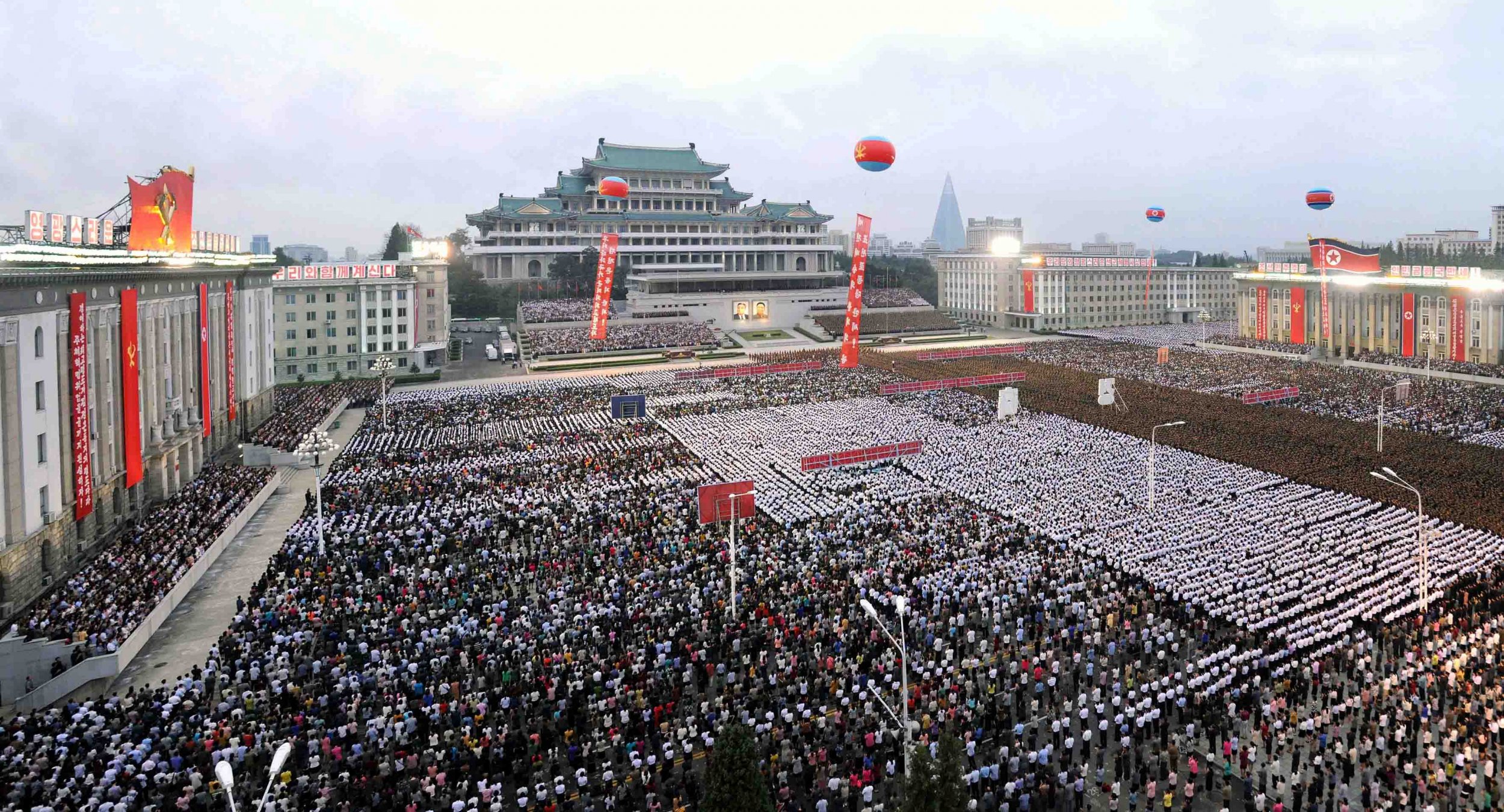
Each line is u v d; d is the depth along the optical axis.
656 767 41.31
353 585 60.53
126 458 77.19
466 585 60.66
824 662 49.75
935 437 107.12
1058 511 75.38
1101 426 111.06
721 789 30.69
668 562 64.56
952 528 71.06
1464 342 158.75
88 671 49.69
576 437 110.19
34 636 52.19
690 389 146.12
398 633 53.25
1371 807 38.53
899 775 40.50
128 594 59.06
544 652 51.00
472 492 84.50
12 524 60.12
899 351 193.62
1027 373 153.62
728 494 64.00
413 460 99.31
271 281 129.25
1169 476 86.81
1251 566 62.84
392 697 45.78
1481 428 103.88
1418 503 67.62
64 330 67.31
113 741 40.72
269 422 119.00
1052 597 58.62
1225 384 139.62
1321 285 183.88
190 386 95.38
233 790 39.25
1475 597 57.72
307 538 70.56
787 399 134.75
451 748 42.03
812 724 44.00
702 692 48.06
